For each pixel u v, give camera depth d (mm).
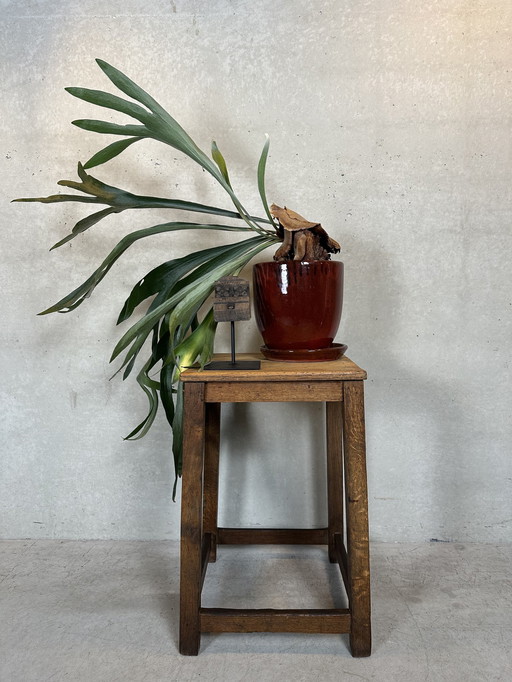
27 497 1778
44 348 1750
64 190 1720
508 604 1357
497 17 1635
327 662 1156
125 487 1764
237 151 1700
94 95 1262
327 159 1685
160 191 1715
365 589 1160
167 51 1691
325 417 1731
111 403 1753
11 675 1117
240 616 1175
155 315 1230
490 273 1673
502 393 1693
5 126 1714
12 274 1740
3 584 1481
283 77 1680
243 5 1677
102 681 1100
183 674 1121
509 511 1712
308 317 1303
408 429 1720
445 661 1149
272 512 1754
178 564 1594
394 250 1688
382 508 1737
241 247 1435
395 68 1657
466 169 1660
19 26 1701
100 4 1691
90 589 1455
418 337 1701
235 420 1743
